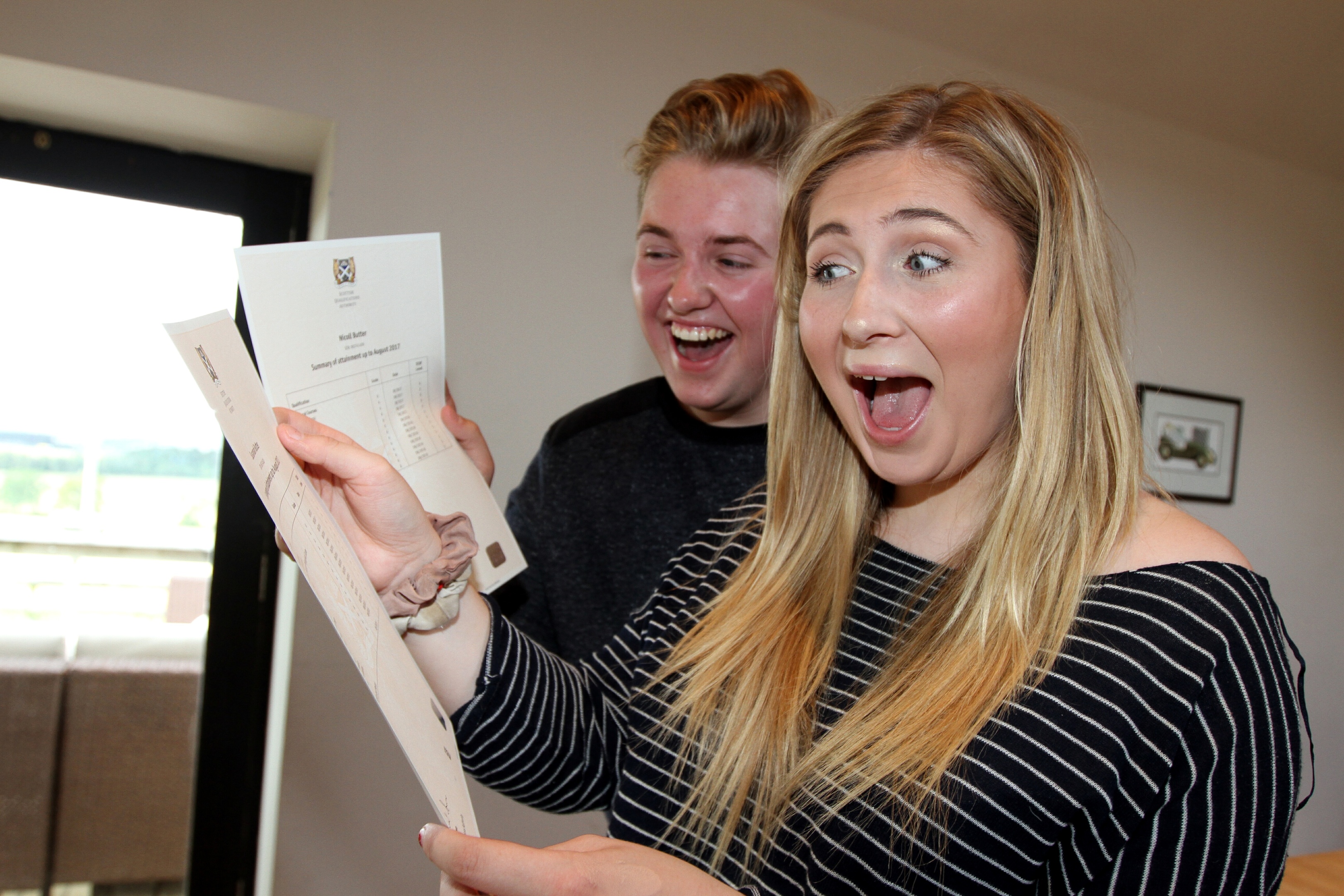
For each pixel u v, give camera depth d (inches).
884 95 29.7
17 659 71.3
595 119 80.2
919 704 26.0
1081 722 23.0
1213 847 21.4
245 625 77.2
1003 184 25.9
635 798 31.5
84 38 62.9
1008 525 26.6
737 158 41.2
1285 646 23.9
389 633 25.1
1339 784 121.5
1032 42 94.2
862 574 31.1
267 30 68.4
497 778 31.1
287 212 80.4
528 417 77.3
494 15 76.4
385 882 71.1
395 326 31.5
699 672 31.5
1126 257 107.8
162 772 75.0
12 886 70.4
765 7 87.3
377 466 26.0
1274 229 119.9
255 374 23.4
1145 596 23.7
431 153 73.8
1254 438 117.4
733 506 38.9
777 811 27.6
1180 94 103.9
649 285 45.4
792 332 33.3
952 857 23.8
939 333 25.6
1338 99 103.2
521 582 49.9
